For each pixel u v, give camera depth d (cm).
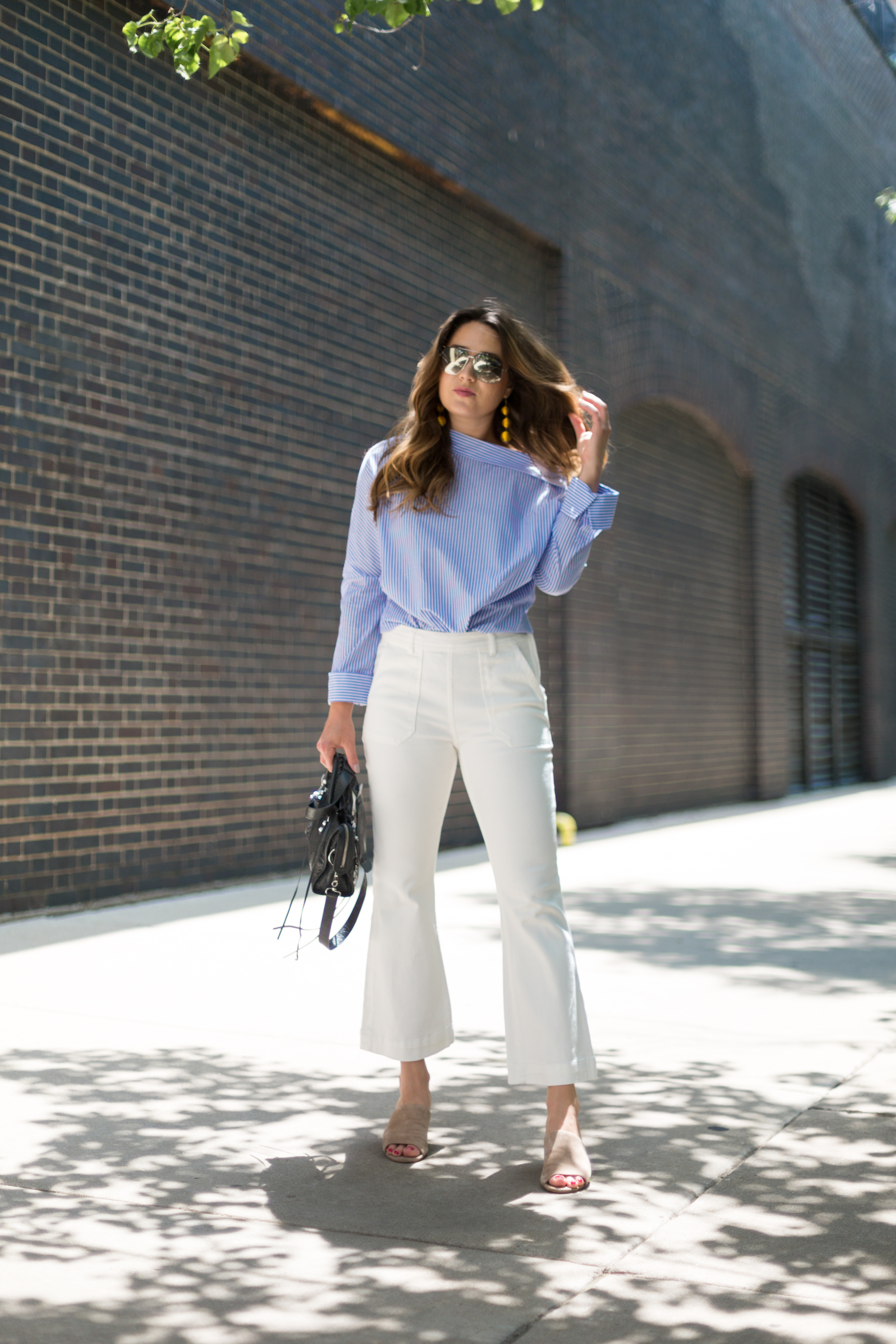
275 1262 224
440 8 931
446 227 963
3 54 611
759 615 1534
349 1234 237
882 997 447
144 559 686
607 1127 302
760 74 1548
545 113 1070
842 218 1841
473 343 287
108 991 448
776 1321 201
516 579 283
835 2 1784
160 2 691
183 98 721
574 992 273
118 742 667
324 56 809
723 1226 241
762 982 473
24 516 617
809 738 1767
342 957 517
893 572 2136
